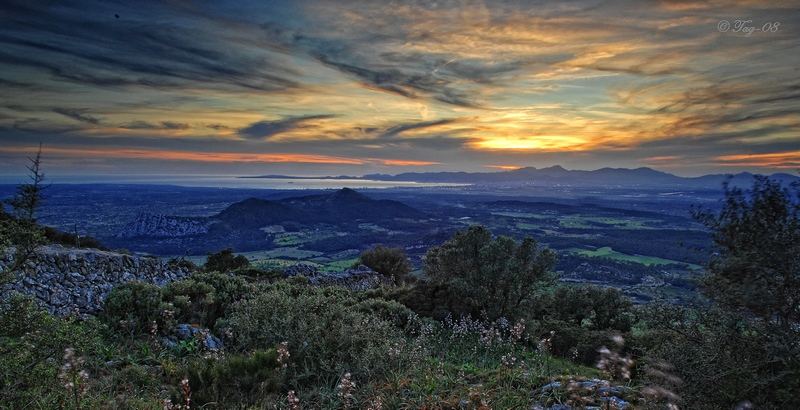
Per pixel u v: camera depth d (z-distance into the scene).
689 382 3.99
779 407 3.54
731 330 4.03
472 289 13.20
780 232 3.97
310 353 6.37
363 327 7.13
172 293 9.20
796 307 3.83
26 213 4.29
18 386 3.90
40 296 8.02
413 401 5.04
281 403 5.05
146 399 4.78
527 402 4.85
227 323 8.20
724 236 4.45
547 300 17.59
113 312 7.68
